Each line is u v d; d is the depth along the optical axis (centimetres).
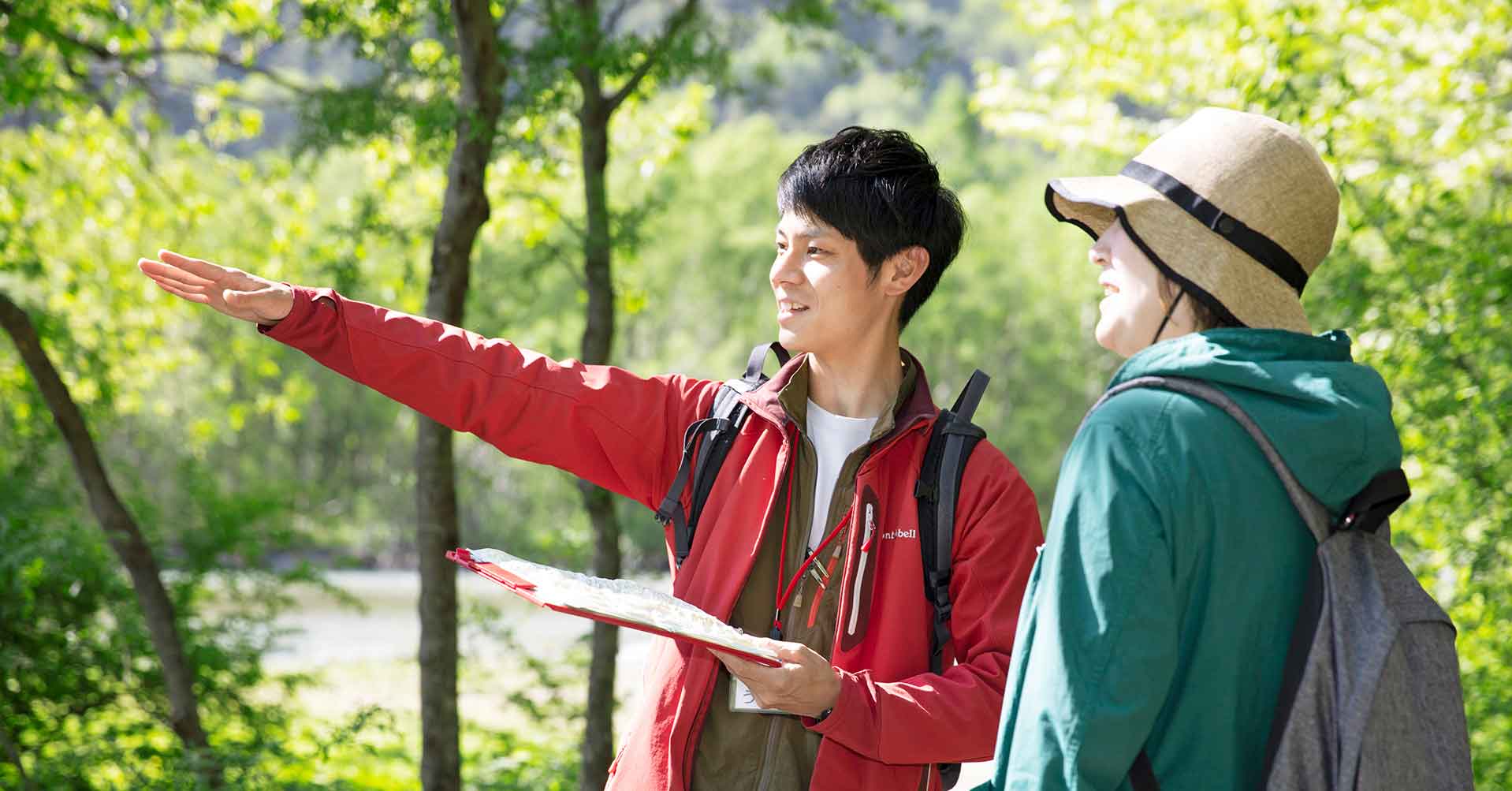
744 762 207
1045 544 164
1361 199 631
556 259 680
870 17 694
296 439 4391
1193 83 738
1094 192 176
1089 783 151
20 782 675
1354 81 659
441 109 494
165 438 1394
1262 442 157
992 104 833
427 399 217
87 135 908
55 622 746
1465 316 579
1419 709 159
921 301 227
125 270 980
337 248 649
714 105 809
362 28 556
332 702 1316
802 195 215
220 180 991
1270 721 157
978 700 196
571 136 704
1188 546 155
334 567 857
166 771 640
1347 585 157
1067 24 773
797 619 212
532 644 904
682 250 4988
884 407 222
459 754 539
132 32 705
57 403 598
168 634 629
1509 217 620
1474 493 591
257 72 759
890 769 203
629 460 224
